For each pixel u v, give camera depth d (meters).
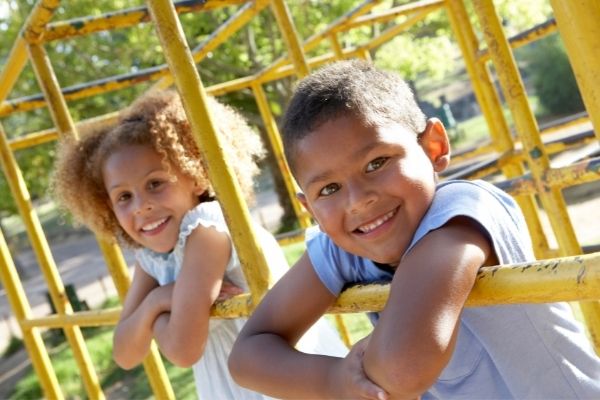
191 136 1.94
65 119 2.15
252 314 1.47
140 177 1.90
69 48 11.96
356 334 5.11
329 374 1.21
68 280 18.41
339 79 1.19
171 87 3.87
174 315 1.77
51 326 2.83
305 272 1.43
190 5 2.34
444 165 1.26
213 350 1.97
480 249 1.09
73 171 2.10
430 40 11.70
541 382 1.24
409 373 1.02
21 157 12.51
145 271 2.12
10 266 3.10
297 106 1.21
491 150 4.42
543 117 18.09
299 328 1.43
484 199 1.18
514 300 0.99
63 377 8.69
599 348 1.80
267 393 1.35
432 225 1.11
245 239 1.55
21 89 12.01
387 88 1.21
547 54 17.64
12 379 10.34
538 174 1.87
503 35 1.88
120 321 2.07
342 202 1.16
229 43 12.23
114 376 8.43
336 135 1.15
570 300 0.92
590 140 2.73
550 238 6.98
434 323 1.03
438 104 24.27
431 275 1.06
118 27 2.20
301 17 11.60
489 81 3.09
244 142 2.11
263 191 22.75
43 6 1.97
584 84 0.97
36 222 2.75
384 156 1.15
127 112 2.04
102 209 2.11
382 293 1.22
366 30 11.34
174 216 1.91
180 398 6.43
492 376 1.27
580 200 9.65
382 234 1.16
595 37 0.94
